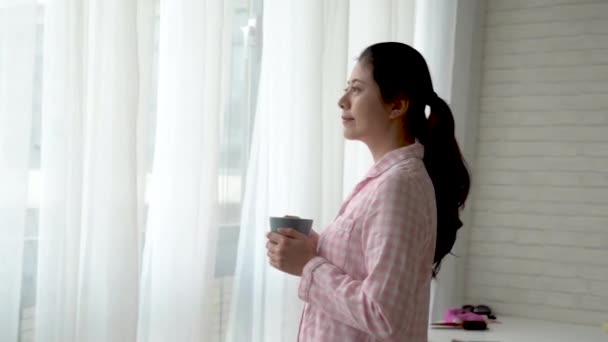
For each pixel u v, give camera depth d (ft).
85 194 5.16
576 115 11.32
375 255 4.24
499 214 11.73
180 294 5.93
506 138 11.73
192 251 5.98
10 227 4.68
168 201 5.90
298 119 7.31
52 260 4.84
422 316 4.69
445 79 10.78
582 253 11.24
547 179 11.46
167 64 5.94
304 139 7.30
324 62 7.68
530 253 11.53
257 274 7.05
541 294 11.44
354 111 4.89
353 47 8.61
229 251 6.89
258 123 7.00
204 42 5.96
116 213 5.20
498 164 11.75
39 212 4.92
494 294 11.74
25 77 4.68
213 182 6.19
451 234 5.10
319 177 7.36
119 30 5.18
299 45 7.27
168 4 5.94
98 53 5.16
